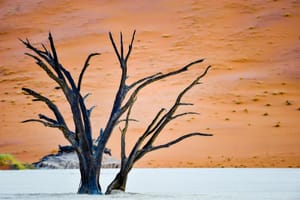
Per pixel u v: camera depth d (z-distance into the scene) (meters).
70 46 181.25
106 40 183.12
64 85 31.69
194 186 42.19
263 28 176.50
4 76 158.62
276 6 190.38
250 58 156.00
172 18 193.12
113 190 32.56
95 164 32.03
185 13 195.00
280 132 102.81
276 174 59.88
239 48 164.25
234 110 117.69
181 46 170.88
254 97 125.81
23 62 169.50
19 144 104.06
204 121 111.06
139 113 117.94
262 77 139.75
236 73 145.50
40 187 42.38
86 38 186.38
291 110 116.50
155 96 130.50
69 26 199.00
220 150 93.00
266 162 83.44
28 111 127.56
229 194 33.50
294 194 33.72
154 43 175.88
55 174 61.81
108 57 167.75
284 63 149.75
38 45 185.75
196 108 120.06
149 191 37.53
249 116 113.50
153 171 68.44
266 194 33.38
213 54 161.88
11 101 136.38
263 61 153.25
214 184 44.62
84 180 32.16
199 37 175.75
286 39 167.38
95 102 130.25
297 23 177.88
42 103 133.00
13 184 46.03
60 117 31.92
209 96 128.12
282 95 126.56
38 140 106.06
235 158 86.94
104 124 114.19
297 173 61.88
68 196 30.33
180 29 183.88
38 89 145.38
